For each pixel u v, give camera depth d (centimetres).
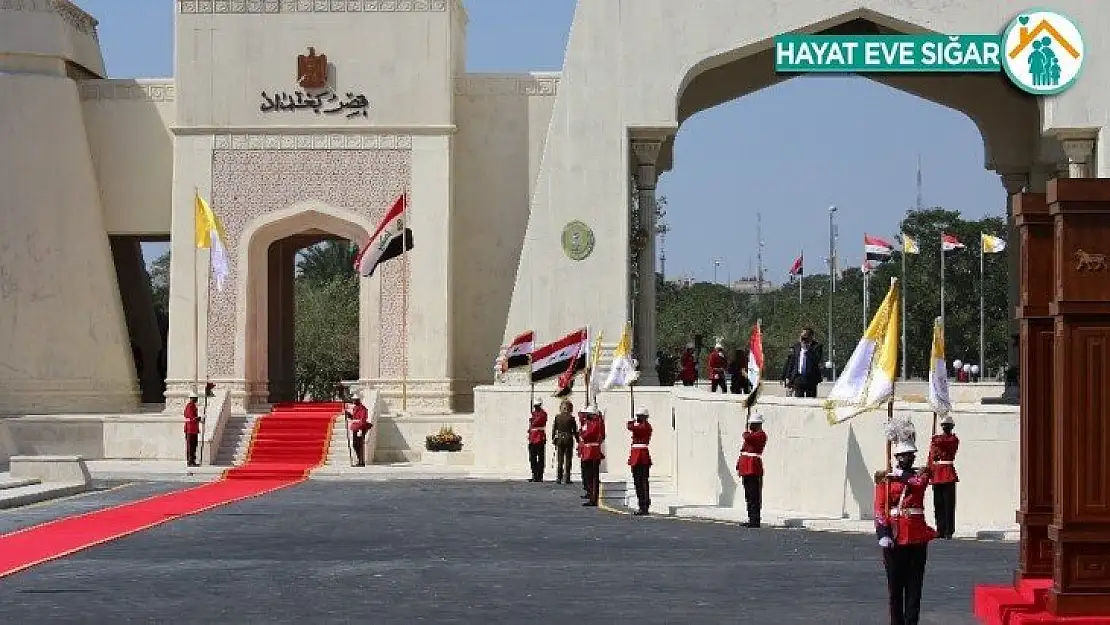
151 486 3719
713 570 2075
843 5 4172
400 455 4425
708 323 9012
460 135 4788
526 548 2355
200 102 4709
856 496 2648
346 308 7994
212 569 2117
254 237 4700
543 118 4778
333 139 4706
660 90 4216
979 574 2017
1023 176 4622
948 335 8212
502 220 4772
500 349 4722
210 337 4684
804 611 1725
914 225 8500
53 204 4631
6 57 4656
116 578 2028
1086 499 1490
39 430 4434
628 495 3372
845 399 2367
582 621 1666
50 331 4600
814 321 8662
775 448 2842
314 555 2277
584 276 4228
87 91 4803
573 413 4050
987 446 2536
